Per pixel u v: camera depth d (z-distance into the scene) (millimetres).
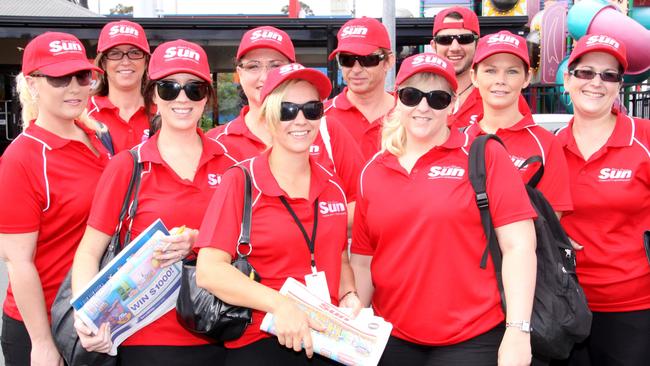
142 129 4426
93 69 3172
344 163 3738
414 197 2871
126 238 2900
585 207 3604
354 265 3281
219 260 2666
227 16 18109
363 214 3127
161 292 2852
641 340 3574
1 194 2955
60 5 18938
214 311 2654
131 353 2955
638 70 12555
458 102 5020
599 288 3615
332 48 12859
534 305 2766
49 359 3061
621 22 12359
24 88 3234
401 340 3006
